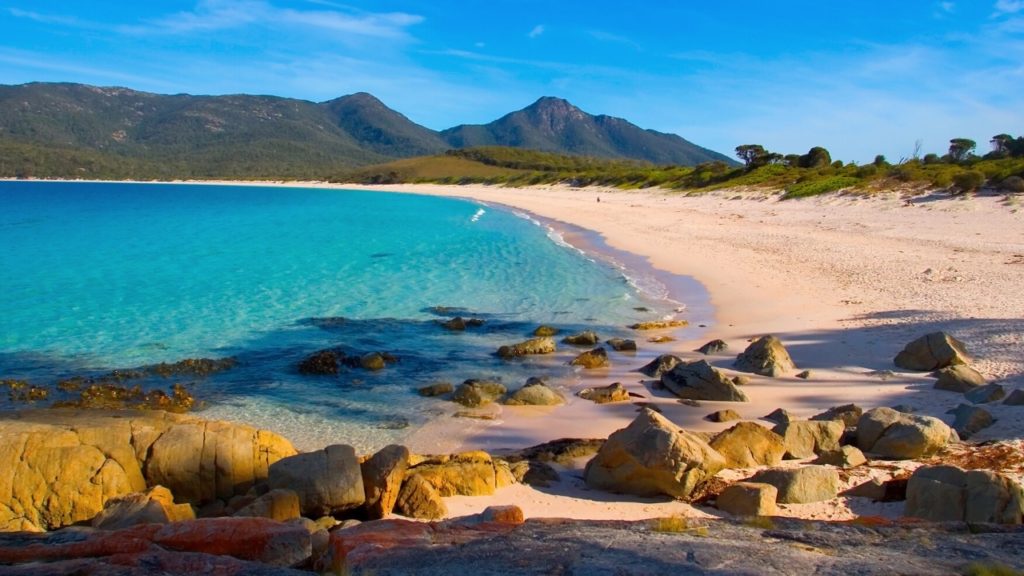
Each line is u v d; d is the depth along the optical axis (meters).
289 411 14.98
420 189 144.62
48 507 9.76
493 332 21.80
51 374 17.33
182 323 22.69
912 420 11.38
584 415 14.52
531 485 10.83
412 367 18.19
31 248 42.38
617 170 120.69
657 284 29.19
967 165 57.31
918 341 16.50
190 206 89.38
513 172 162.25
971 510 8.20
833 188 56.12
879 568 5.69
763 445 11.12
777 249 35.88
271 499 9.10
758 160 80.88
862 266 29.14
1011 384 14.46
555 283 29.97
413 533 7.05
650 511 9.58
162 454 10.58
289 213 75.56
